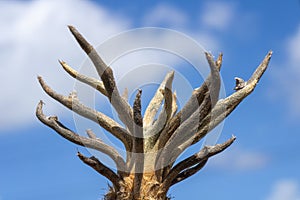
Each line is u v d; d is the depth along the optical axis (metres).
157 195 10.35
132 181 10.41
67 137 10.53
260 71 10.82
